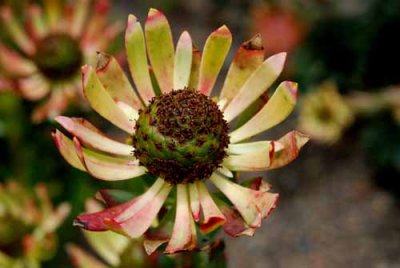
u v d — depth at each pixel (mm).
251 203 390
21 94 611
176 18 968
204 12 966
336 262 722
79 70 624
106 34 628
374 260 720
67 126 394
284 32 804
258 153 397
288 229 745
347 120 783
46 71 619
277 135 811
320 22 813
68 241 627
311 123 788
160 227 399
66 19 638
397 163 752
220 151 403
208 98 408
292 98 389
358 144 798
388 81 798
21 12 701
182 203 402
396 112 757
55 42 622
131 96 411
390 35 792
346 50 804
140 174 406
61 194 646
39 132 658
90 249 658
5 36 676
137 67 410
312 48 812
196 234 404
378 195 765
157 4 966
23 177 659
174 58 413
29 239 582
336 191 771
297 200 766
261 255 727
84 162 378
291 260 725
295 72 811
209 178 405
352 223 747
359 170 784
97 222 384
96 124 674
